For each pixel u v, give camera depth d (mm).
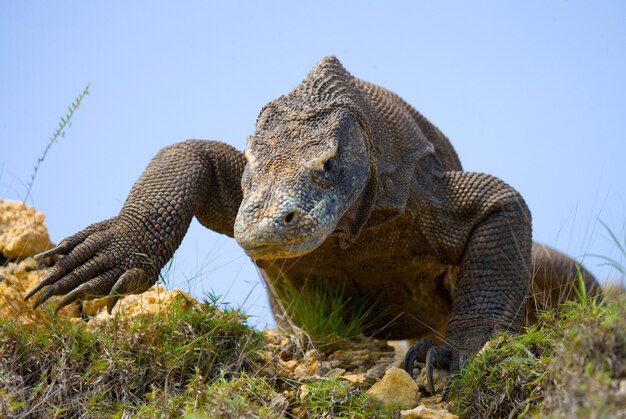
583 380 6617
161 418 7820
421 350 9250
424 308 11484
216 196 10352
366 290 11102
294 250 8102
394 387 8445
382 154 10148
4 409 7730
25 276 10070
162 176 9953
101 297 9008
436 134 11844
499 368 8023
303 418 8086
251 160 8773
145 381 8461
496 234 10312
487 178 10695
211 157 10375
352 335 10852
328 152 8664
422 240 10547
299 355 9656
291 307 10906
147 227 9508
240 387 8156
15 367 8344
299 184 8359
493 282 10086
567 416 6293
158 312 9117
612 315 7367
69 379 8305
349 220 9555
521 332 10156
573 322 7887
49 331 8703
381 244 10469
